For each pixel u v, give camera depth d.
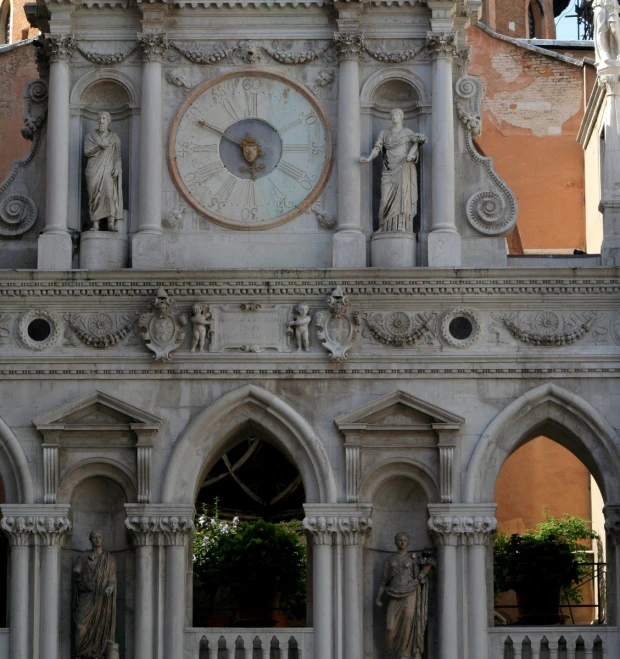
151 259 55.78
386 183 55.91
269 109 56.97
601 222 64.50
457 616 53.97
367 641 54.62
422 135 56.22
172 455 54.72
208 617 62.38
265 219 56.31
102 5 57.19
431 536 54.81
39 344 55.31
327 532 54.31
